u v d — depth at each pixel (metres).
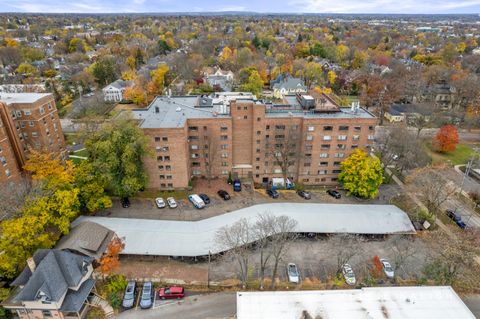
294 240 50.03
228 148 63.88
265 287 41.41
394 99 114.25
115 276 41.34
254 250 47.94
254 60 171.50
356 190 59.62
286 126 61.72
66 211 44.03
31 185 51.62
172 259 45.84
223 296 40.12
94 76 132.75
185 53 191.62
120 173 53.22
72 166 52.06
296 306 33.19
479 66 153.00
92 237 42.91
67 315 36.09
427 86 123.12
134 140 51.97
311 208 54.38
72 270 37.06
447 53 180.75
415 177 61.50
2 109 55.34
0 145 53.34
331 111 64.25
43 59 187.38
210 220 50.81
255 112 60.28
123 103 120.75
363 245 49.34
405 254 44.94
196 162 65.31
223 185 64.69
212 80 142.38
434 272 42.34
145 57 194.75
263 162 65.19
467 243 41.44
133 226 48.50
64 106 111.62
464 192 64.75
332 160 64.56
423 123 93.88
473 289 41.88
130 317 37.03
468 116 98.56
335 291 35.00
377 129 92.75
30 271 37.03
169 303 39.00
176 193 61.38
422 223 54.84
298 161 64.56
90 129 69.50
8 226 38.50
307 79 146.75
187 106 69.44
